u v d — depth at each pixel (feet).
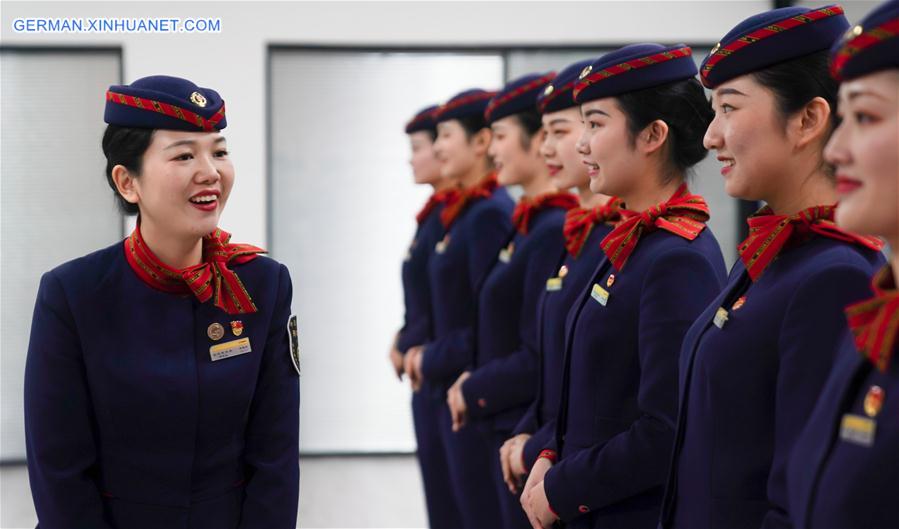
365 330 21.21
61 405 6.12
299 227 20.93
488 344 10.47
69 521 6.10
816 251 4.90
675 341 6.20
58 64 19.63
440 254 12.34
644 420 6.33
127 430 6.19
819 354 4.62
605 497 6.56
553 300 7.91
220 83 19.66
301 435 21.13
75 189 19.85
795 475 4.39
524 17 20.13
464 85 20.88
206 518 6.34
